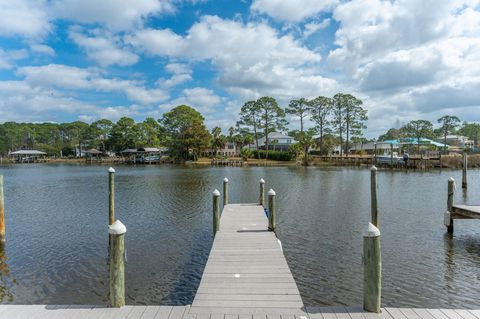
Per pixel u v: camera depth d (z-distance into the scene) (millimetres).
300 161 66250
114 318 4801
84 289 8000
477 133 100688
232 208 14938
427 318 4742
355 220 14969
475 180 33031
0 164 81625
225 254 8031
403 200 20625
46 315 4871
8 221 15547
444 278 8422
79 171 52562
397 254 10266
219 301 5426
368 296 4949
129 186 29703
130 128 90312
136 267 9398
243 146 90438
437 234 12445
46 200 22016
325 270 8992
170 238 12328
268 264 7293
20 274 8945
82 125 107938
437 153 64250
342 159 64938
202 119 88375
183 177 38688
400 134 93188
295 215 16047
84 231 13523
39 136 114062
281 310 5070
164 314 4941
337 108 74750
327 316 4840
